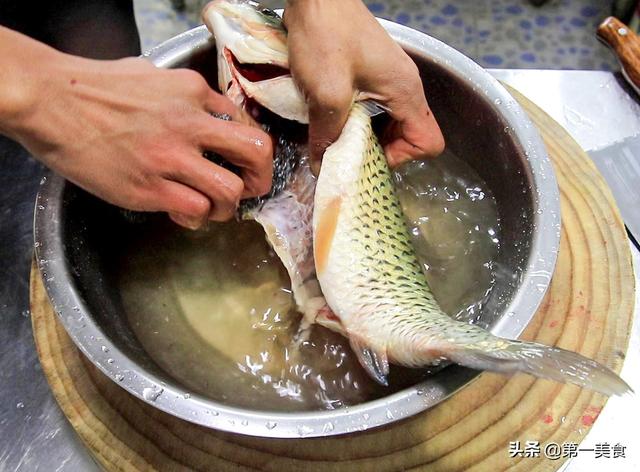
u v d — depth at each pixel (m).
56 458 0.71
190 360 0.71
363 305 0.63
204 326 0.74
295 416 0.55
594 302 0.75
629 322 0.74
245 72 0.72
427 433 0.67
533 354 0.48
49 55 0.55
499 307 0.66
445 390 0.56
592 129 0.92
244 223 0.80
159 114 0.57
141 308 0.75
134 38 1.03
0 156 0.92
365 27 0.65
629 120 0.93
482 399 0.69
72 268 0.65
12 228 0.87
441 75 0.77
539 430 0.68
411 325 0.59
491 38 1.49
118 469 0.66
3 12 0.92
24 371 0.76
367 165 0.68
